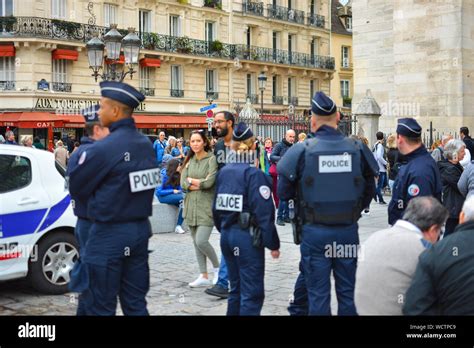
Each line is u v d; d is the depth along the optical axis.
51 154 8.25
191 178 7.95
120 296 5.08
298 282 6.03
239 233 5.77
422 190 6.09
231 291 6.04
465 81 18.16
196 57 42.44
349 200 5.29
